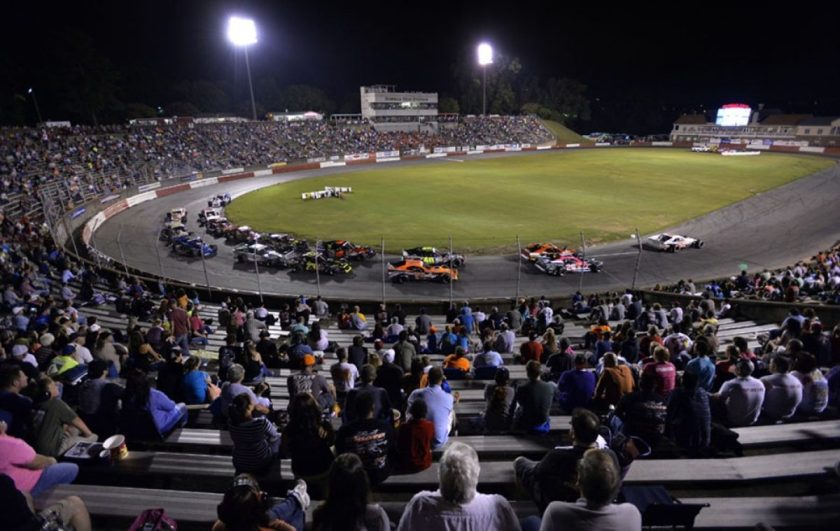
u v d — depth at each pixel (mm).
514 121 136125
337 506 3703
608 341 11953
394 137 109812
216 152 80188
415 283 31844
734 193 60281
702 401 6730
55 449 6766
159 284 23328
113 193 53562
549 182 69062
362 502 3736
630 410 6816
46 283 23156
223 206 53750
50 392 6859
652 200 56312
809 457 6645
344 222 46469
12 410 6945
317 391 8492
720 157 97750
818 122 117812
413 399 7191
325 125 104688
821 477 6383
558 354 10586
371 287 31109
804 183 65875
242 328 15578
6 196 40844
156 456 7062
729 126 133750
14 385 7031
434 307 25109
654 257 36781
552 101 164875
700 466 6508
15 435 6953
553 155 106750
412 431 6293
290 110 151000
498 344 14516
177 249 36938
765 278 26344
